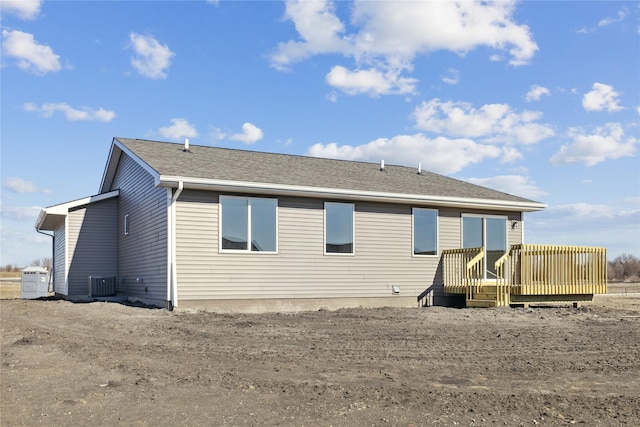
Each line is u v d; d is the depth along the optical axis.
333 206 15.56
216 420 5.20
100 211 18.72
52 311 12.66
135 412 5.41
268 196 14.64
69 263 18.09
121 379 6.62
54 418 5.23
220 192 14.02
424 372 7.27
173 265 13.30
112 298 17.64
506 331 10.85
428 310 14.38
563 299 16.56
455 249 17.06
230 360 7.80
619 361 8.23
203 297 13.62
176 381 6.55
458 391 6.30
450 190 17.97
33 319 11.48
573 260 16.45
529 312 13.96
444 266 17.16
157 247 14.45
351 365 7.61
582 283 16.53
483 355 8.46
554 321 12.51
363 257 15.91
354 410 5.54
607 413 5.59
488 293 15.52
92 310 12.92
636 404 5.91
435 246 17.12
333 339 9.66
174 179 13.09
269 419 5.24
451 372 7.29
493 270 17.89
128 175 17.81
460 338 9.95
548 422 5.30
